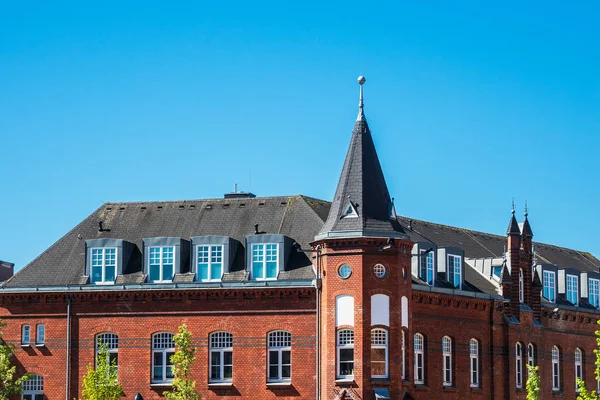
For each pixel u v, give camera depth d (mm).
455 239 91062
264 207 79188
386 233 72375
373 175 74188
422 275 78688
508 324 84438
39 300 78000
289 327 73688
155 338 76000
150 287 75688
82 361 76812
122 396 75500
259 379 73812
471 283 83812
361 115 75625
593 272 97312
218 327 74812
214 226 78688
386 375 72000
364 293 71750
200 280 75688
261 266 74938
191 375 74812
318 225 76688
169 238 76625
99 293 76688
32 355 77750
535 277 88688
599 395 77750
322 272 73188
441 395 78375
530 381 80188
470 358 81500
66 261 79562
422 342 77688
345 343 72062
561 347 91812
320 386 72562
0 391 73938
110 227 80625
